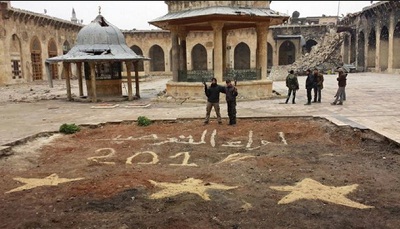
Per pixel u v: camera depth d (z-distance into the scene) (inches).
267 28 734.5
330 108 570.6
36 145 396.8
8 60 1294.3
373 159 324.5
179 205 231.5
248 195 246.7
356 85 953.5
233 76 737.6
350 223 203.8
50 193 257.0
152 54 2037.4
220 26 681.6
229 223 206.5
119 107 655.1
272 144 386.6
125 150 374.6
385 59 1465.3
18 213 224.4
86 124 486.3
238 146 382.0
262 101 692.1
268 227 201.2
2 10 1245.1
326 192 248.7
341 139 398.3
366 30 1579.7
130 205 233.3
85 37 762.8
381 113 509.4
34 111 633.0
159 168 314.8
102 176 293.3
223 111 575.8
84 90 1071.6
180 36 791.7
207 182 273.7
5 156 352.5
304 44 1845.5
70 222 211.5
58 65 1651.1
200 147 381.7
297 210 221.0
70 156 354.9
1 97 879.1
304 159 329.7
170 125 490.9
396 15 1311.5
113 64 780.6
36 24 1482.5
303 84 1083.3
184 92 724.7
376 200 234.4
